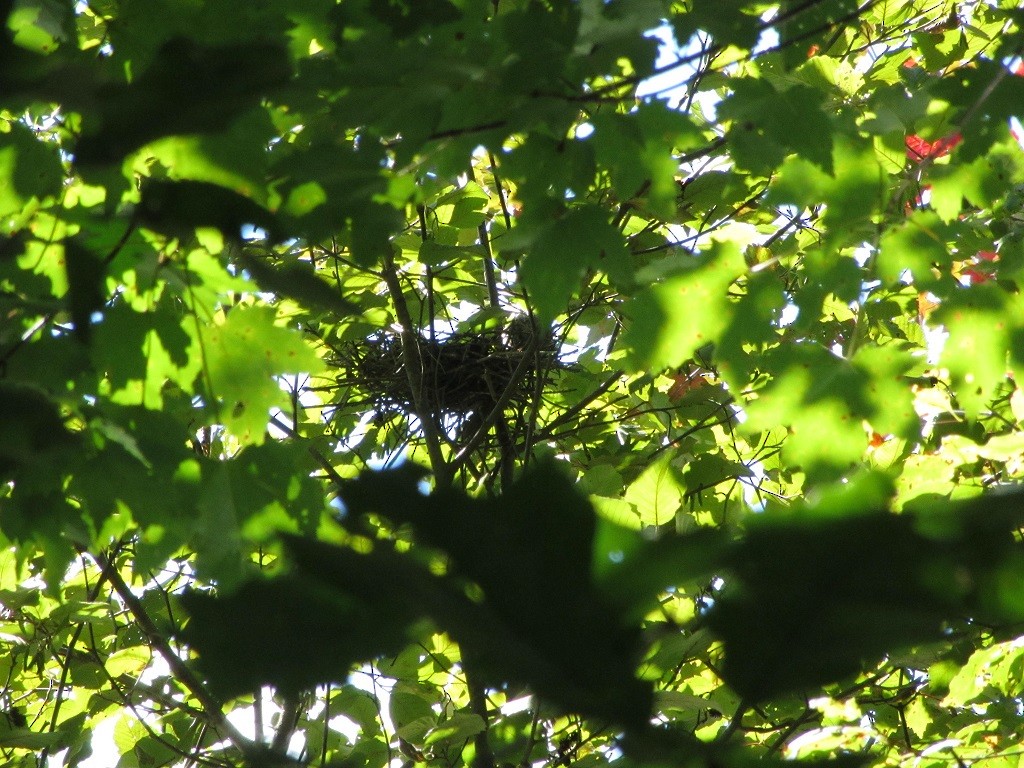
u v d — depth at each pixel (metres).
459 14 7.81
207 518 9.05
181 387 9.05
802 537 1.36
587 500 1.45
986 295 9.18
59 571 9.05
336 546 1.52
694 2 8.91
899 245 9.18
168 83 3.07
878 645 1.38
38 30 8.88
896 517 1.35
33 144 8.95
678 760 1.64
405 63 7.61
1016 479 9.30
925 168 9.17
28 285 8.91
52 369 8.93
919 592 1.34
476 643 1.43
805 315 9.19
